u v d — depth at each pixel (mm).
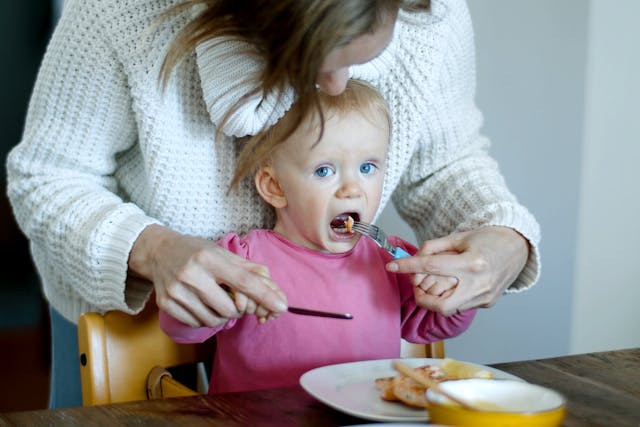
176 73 1106
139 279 1096
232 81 1021
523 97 1905
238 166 1127
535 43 1873
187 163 1149
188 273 960
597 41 1810
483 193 1247
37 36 3193
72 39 1112
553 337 1920
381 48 878
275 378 1121
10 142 3311
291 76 867
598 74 1821
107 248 1062
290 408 878
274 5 854
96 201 1122
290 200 1130
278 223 1182
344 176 1111
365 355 1136
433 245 1099
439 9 1187
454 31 1225
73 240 1086
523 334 1960
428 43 1186
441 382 808
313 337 1118
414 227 1398
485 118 1977
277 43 863
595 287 1905
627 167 1891
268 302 944
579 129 1836
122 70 1114
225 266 962
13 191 1190
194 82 1117
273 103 1038
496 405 797
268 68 885
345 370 965
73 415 847
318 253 1148
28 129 1189
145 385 1099
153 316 1115
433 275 1062
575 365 1035
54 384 1462
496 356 2002
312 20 826
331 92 929
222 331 1138
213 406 878
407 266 1049
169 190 1160
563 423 841
